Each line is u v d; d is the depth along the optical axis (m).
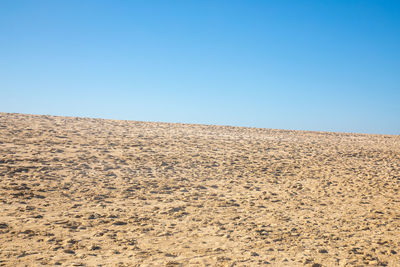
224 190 11.35
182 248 6.29
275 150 18.42
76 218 7.80
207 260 5.71
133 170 12.92
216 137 21.12
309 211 9.40
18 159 12.65
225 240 6.82
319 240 7.00
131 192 10.40
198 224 7.85
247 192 11.25
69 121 22.16
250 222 8.16
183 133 21.61
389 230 7.81
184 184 11.73
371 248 6.56
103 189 10.46
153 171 13.05
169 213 8.62
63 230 6.97
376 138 25.67
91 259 5.57
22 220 7.40
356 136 26.23
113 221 7.75
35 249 5.89
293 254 6.16
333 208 9.78
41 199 9.06
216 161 15.26
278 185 12.29
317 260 5.89
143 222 7.81
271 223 8.15
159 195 10.33
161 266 5.36
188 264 5.51
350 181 13.20
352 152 19.23
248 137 22.02
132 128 21.91
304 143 21.27
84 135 18.20
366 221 8.54
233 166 14.58
